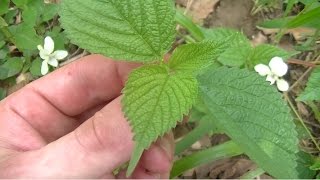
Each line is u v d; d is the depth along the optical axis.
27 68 0.22
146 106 0.09
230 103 0.11
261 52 0.18
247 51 0.18
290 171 0.11
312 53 0.22
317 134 0.21
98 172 0.12
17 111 0.15
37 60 0.22
